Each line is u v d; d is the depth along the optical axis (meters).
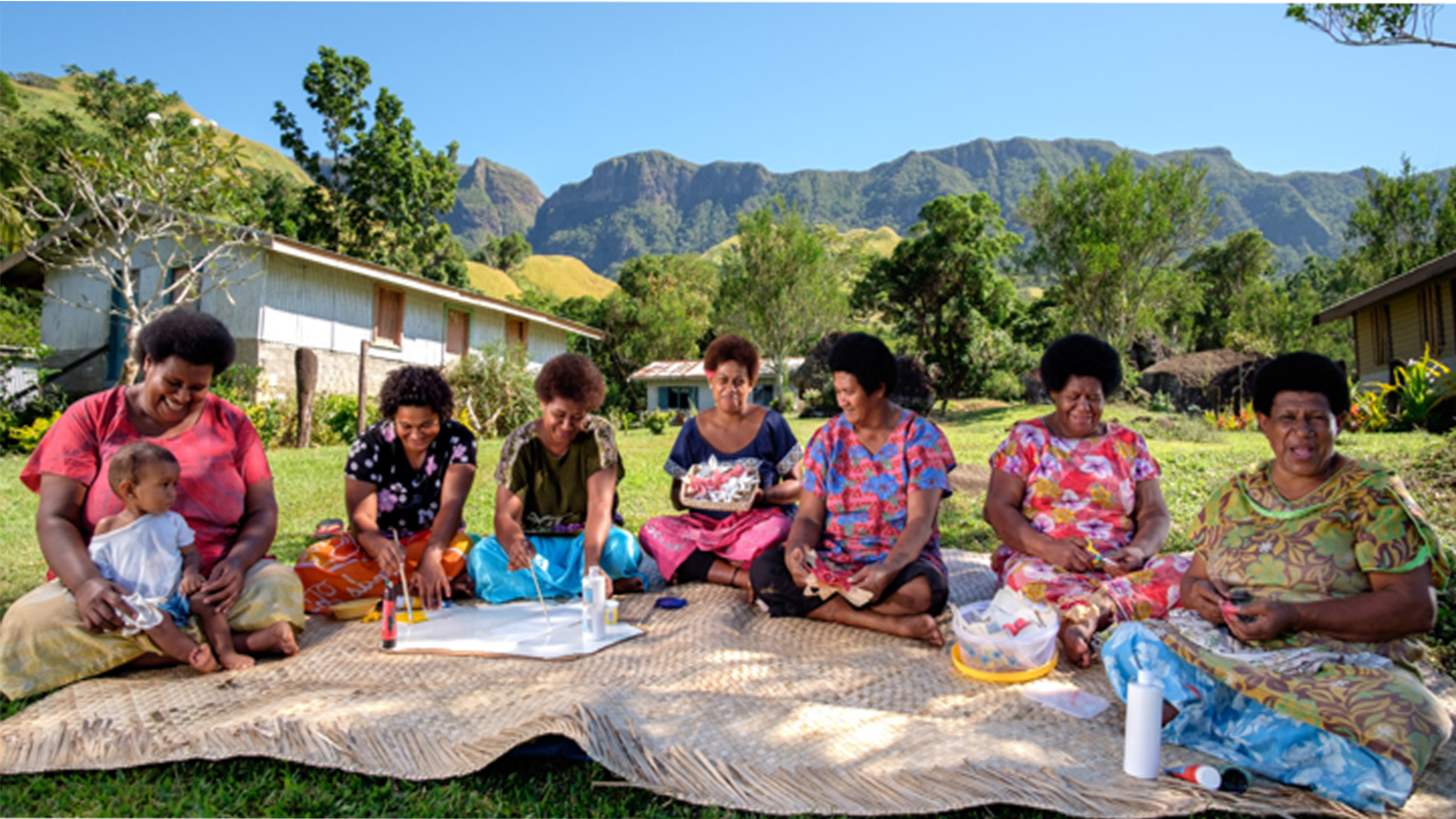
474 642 3.61
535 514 4.47
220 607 3.32
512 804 2.54
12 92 35.62
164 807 2.49
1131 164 25.30
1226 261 54.19
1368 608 2.63
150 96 36.03
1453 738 2.77
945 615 4.04
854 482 4.06
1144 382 24.27
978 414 23.52
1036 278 26.91
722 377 4.63
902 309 35.88
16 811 2.47
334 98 36.28
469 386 17.97
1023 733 2.76
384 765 2.66
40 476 3.40
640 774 2.56
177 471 3.25
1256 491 3.00
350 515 4.12
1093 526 3.84
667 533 4.57
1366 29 7.30
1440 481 6.93
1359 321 20.41
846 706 3.02
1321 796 2.40
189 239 16.31
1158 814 2.33
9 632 3.11
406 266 37.34
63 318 17.75
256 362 16.09
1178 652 2.73
